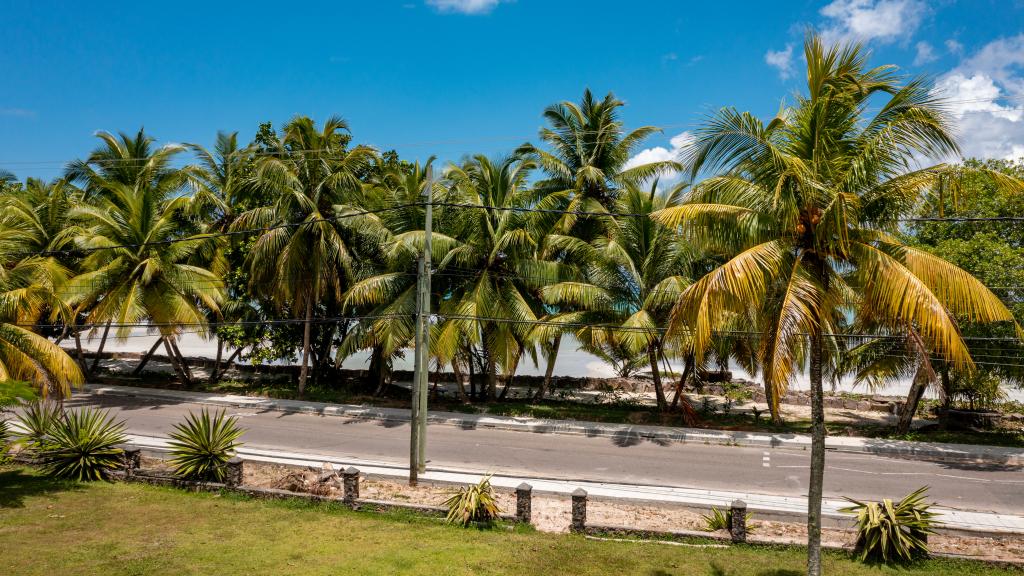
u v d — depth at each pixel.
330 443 18.83
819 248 8.47
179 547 9.95
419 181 23.59
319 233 24.00
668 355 20.89
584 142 25.20
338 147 25.83
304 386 26.22
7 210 25.20
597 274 22.06
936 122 7.77
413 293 22.73
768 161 8.57
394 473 15.04
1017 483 15.47
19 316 19.03
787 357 7.75
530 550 10.20
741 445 19.62
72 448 13.82
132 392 26.78
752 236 8.76
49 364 17.56
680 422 22.09
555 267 22.47
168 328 24.55
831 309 8.50
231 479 12.95
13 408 20.52
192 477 13.43
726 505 12.86
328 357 29.50
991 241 18.55
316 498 12.45
